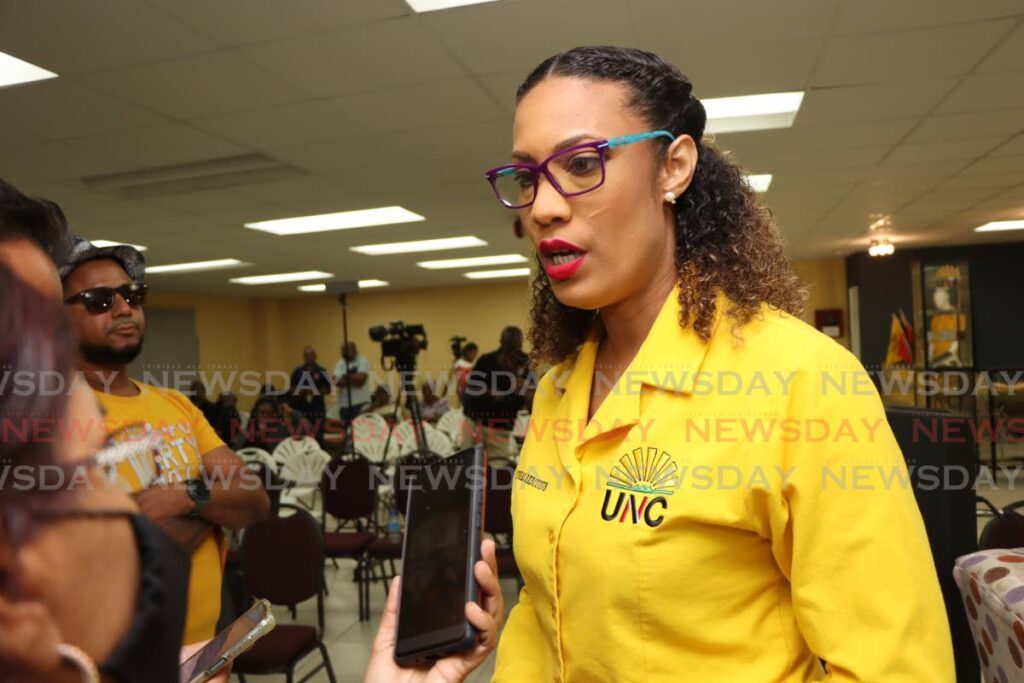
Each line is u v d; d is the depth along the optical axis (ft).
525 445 2.94
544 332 3.08
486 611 2.30
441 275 35.73
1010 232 26.76
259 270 30.53
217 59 9.27
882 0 8.09
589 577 2.25
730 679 2.10
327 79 10.09
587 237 2.21
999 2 8.16
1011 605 3.58
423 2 8.05
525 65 9.73
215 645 2.43
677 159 2.33
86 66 9.27
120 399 4.17
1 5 7.63
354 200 18.04
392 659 2.40
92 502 1.06
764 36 9.00
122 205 17.28
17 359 1.04
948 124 12.90
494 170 2.37
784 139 13.76
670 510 2.11
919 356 30.83
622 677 2.17
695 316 2.30
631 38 8.97
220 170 14.57
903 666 1.87
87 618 1.01
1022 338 29.81
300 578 8.75
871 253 28.37
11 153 12.86
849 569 1.96
